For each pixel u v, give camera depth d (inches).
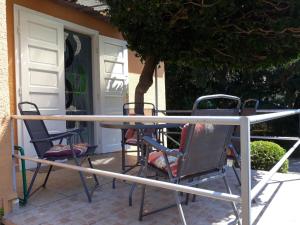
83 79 228.7
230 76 495.5
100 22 235.8
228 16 153.5
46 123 189.5
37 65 185.3
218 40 172.2
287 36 152.6
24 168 116.7
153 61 199.5
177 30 169.2
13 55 172.1
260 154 190.7
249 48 170.1
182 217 85.1
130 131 165.5
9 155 109.7
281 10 146.9
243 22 155.7
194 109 84.2
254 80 502.6
